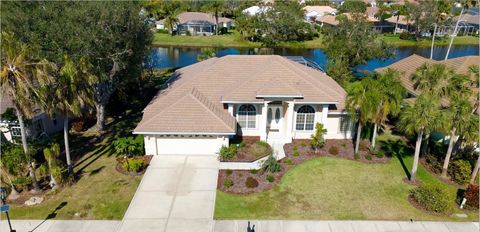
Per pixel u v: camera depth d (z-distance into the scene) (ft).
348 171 83.87
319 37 289.53
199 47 259.39
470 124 72.64
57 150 75.05
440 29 302.04
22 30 84.69
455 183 79.82
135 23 95.96
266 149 92.43
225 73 103.86
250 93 92.73
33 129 95.04
